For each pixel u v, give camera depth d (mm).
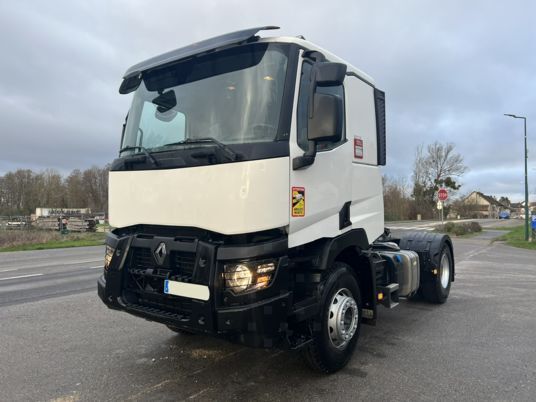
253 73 3582
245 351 4770
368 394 3695
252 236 3303
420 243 7031
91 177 86125
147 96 4184
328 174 3984
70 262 13961
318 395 3676
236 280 3176
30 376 4129
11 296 7949
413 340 5199
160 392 3758
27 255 16969
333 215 4066
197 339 5215
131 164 3984
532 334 5445
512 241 23328
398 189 56094
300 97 3574
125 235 3992
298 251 3807
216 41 3752
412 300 7340
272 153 3307
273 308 3223
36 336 5387
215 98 3689
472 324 5898
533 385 3887
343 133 4312
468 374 4137
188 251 3412
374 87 5141
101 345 5031
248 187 3227
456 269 11531
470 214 81438
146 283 3764
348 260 4641
